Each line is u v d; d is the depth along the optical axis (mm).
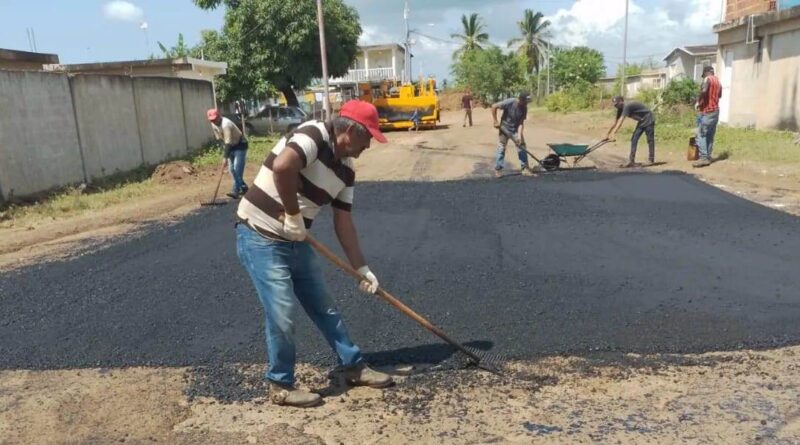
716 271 5031
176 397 3398
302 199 3104
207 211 8758
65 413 3244
